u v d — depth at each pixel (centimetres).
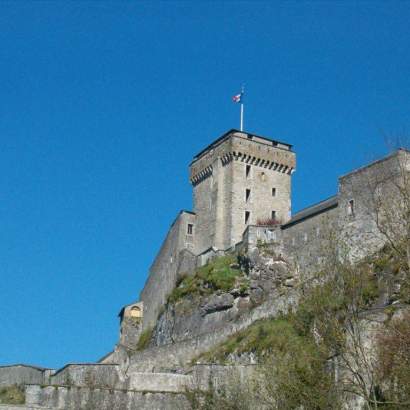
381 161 6712
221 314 8212
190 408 4678
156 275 10881
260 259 8306
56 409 5097
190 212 10288
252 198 9875
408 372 3666
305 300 4191
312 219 7962
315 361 3897
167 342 9019
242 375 4784
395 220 4791
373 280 5388
